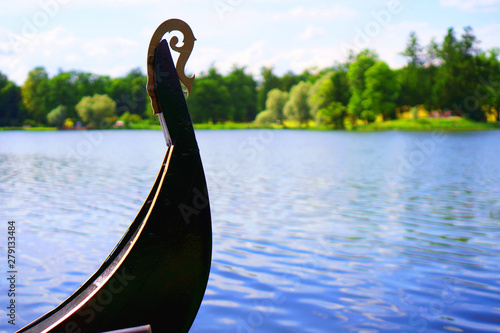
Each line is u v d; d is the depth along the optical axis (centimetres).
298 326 480
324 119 7788
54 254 752
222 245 813
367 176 1978
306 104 8112
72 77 9694
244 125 9788
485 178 1903
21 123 10169
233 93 10869
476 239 863
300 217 1075
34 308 530
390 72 7438
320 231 926
